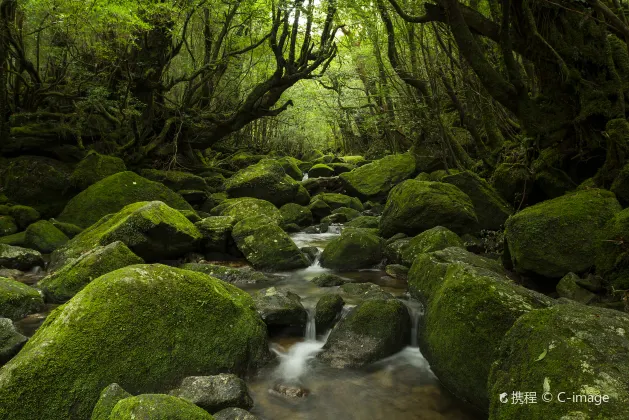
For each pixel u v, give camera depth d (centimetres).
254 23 1819
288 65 1586
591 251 547
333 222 1385
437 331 451
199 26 1994
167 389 393
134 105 1495
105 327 385
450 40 1190
